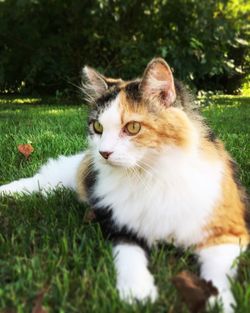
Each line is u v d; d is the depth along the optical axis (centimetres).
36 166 59
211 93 167
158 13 147
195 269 33
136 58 144
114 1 139
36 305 27
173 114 36
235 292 29
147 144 36
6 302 28
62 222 41
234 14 151
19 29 150
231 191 38
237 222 36
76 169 50
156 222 36
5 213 44
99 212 39
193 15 146
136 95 37
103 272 31
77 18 146
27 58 155
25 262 33
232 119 106
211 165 37
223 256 33
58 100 150
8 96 162
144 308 27
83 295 29
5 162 61
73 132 82
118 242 36
